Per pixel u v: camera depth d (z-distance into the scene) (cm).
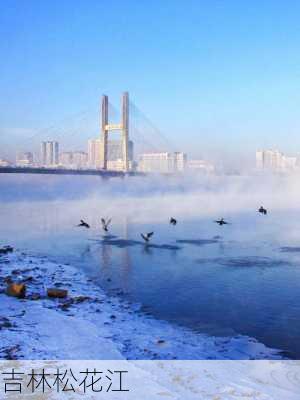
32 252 3788
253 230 5128
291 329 1833
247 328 1850
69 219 6525
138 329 1825
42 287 2489
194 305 2177
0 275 2752
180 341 1694
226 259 3369
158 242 4262
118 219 6412
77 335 1697
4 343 1557
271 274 2844
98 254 3653
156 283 2633
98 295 2362
